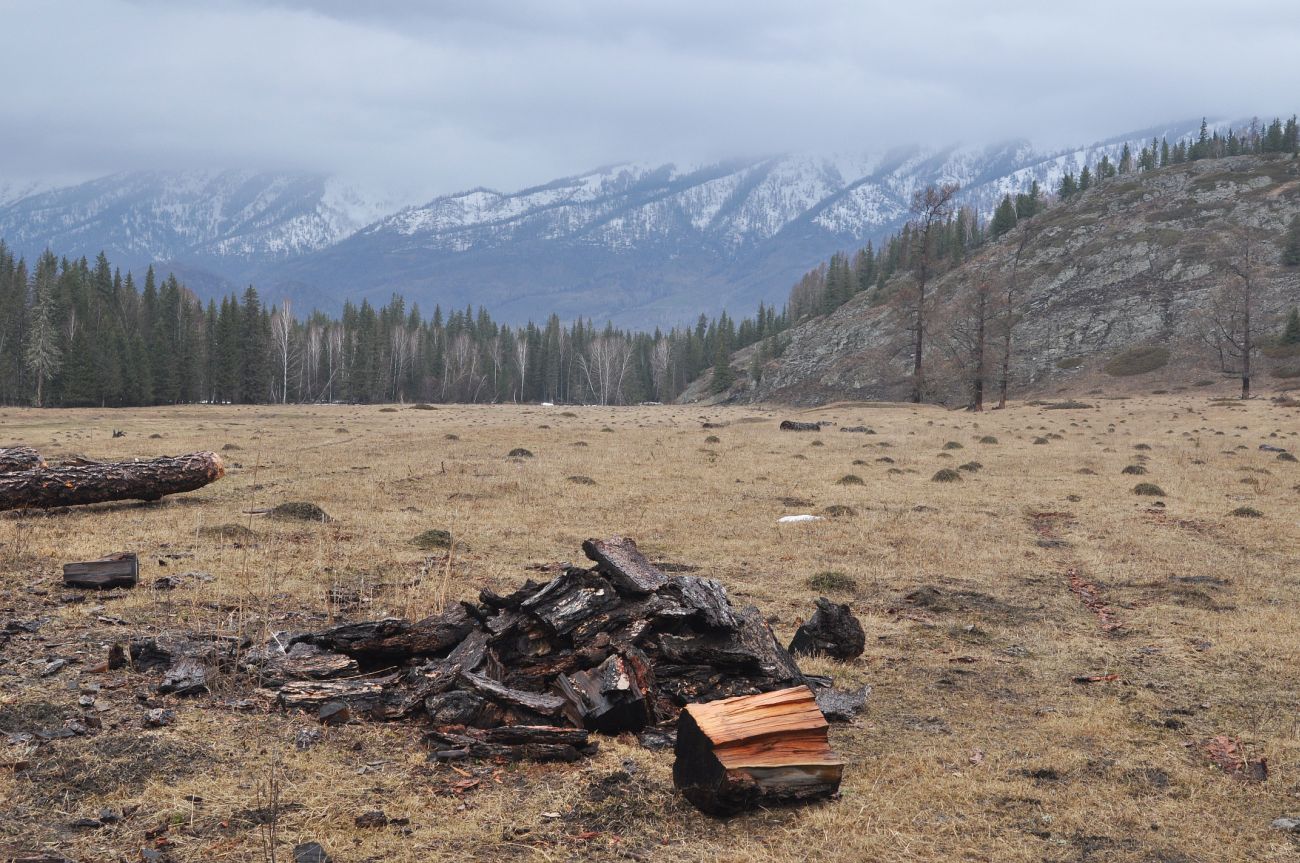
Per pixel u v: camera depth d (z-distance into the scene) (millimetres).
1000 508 22734
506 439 39719
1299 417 56938
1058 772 7629
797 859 6008
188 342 124938
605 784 6980
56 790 6363
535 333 189250
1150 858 6234
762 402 151000
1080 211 177250
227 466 27672
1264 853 6336
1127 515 21953
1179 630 12352
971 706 9312
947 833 6484
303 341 150875
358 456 31438
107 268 145375
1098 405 78812
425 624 9125
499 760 7305
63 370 110875
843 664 10516
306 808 6363
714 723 6688
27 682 8320
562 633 8492
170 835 5895
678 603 8820
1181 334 125500
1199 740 8461
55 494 18594
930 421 59719
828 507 21547
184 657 8742
